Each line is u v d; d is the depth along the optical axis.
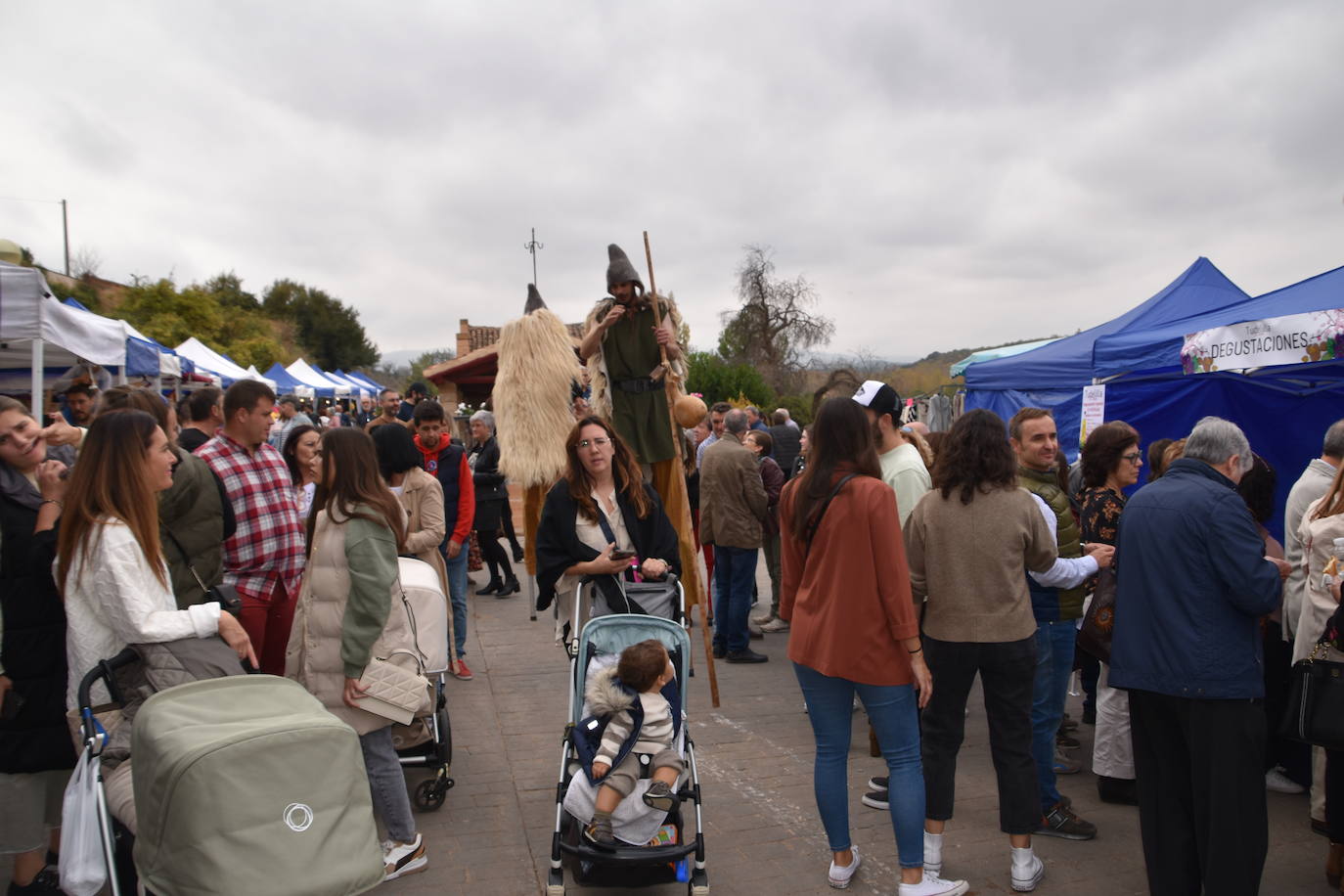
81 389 7.11
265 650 4.66
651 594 4.24
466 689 6.52
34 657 3.20
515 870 3.92
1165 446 5.03
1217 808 3.18
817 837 4.22
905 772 3.53
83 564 3.03
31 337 6.33
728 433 7.45
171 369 13.24
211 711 2.74
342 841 2.59
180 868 2.42
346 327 74.88
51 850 3.70
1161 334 6.65
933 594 3.71
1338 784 3.58
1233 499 3.25
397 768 3.87
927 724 3.78
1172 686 3.25
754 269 44.75
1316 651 3.45
